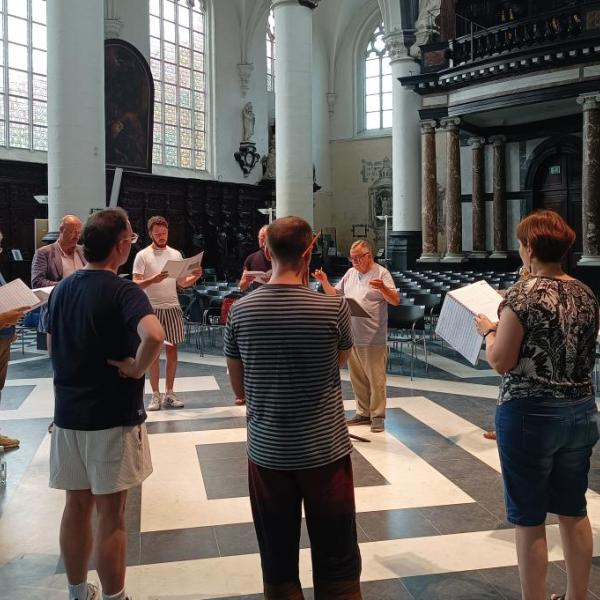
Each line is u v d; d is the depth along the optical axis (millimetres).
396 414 7160
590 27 16812
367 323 6324
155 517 4457
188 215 25781
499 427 2908
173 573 3658
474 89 19156
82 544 3064
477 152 22750
